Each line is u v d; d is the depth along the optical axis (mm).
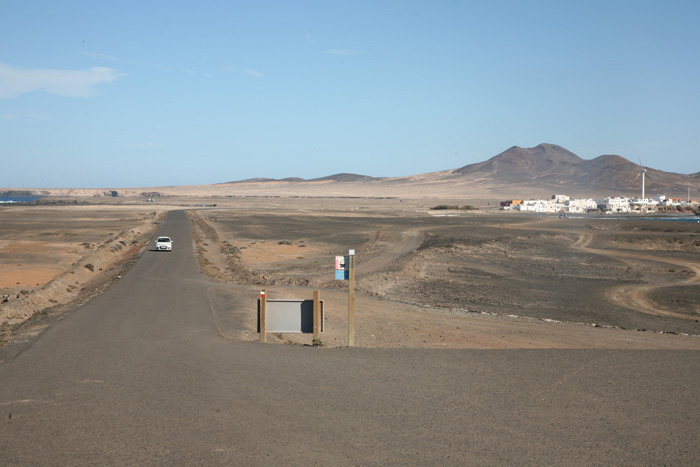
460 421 9234
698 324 35375
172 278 40906
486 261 66812
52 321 21922
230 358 14219
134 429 8789
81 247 75562
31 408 9938
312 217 160250
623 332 26594
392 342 22344
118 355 14664
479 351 15477
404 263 60500
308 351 15297
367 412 9680
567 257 71188
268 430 8758
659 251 80500
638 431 8812
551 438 8484
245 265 58000
